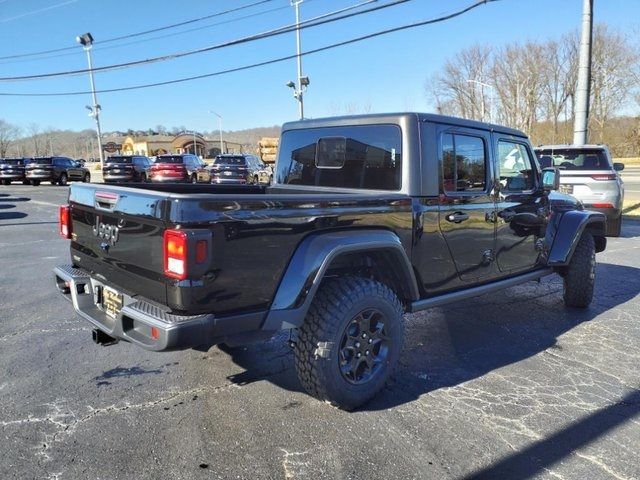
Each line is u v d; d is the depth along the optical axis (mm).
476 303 6094
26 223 13344
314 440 3053
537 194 5020
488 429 3193
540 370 4113
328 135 4430
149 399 3561
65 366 4109
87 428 3164
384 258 3676
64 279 3770
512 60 67188
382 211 3525
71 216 3910
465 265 4246
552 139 65438
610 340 4805
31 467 2762
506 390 3744
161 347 2691
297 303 3074
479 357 4398
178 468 2768
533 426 3230
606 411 3424
